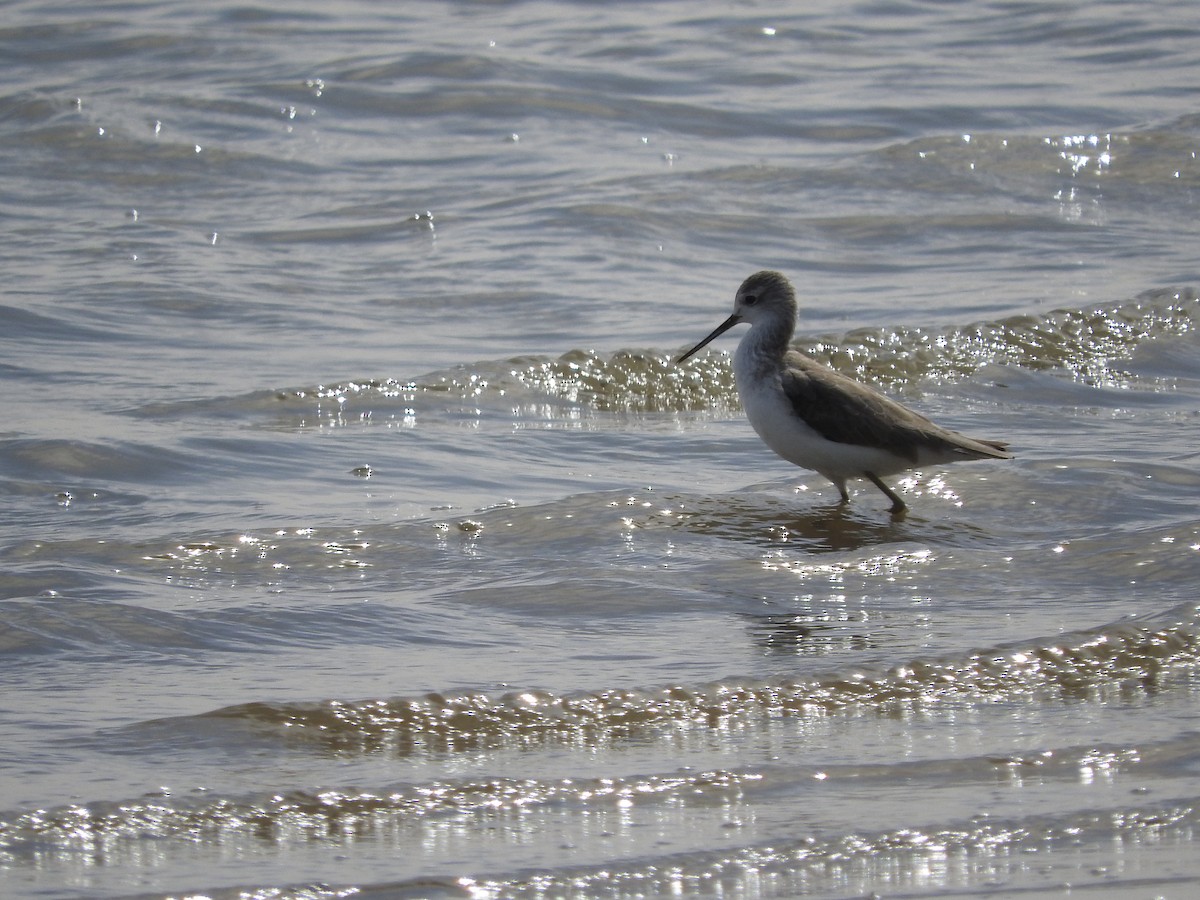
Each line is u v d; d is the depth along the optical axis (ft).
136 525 40.19
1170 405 55.98
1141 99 105.29
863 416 43.50
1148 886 22.54
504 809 24.77
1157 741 27.37
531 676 30.19
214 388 54.80
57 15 124.26
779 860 23.27
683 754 26.86
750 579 36.60
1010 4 133.90
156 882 22.17
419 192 86.22
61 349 59.31
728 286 71.87
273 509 42.09
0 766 25.59
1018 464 46.55
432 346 61.93
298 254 75.36
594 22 126.21
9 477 44.04
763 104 104.47
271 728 27.40
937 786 25.75
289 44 116.98
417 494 44.29
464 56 110.63
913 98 105.91
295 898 21.79
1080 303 67.51
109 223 79.77
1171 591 35.76
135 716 27.84
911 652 31.60
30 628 31.60
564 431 52.13
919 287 71.67
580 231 79.15
